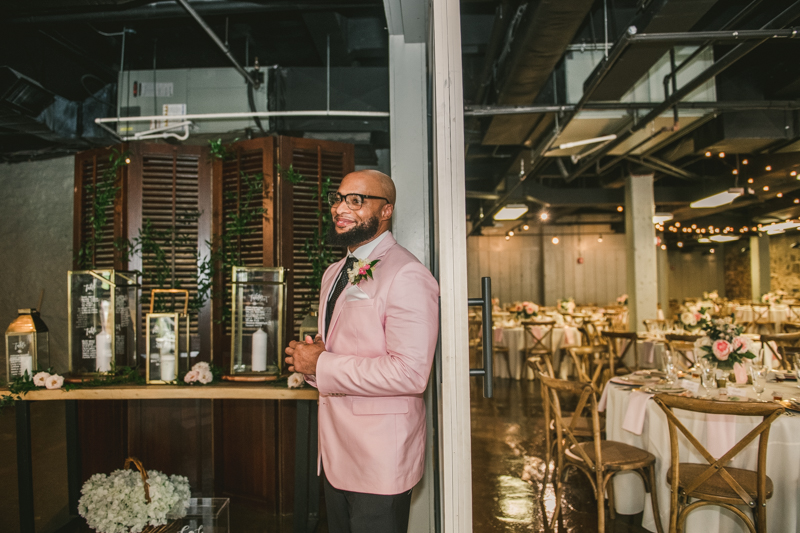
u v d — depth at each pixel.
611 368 5.39
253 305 2.50
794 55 4.60
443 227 1.40
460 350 1.38
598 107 4.46
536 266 15.10
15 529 2.63
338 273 1.75
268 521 2.84
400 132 2.39
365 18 4.50
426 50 2.41
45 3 3.12
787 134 5.37
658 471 2.65
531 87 4.30
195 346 3.09
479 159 8.61
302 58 5.10
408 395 1.41
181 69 4.64
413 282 1.43
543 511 3.01
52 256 5.04
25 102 4.04
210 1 3.46
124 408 3.03
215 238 3.16
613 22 4.16
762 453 2.11
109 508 2.00
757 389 2.63
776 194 8.97
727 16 4.10
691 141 6.43
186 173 3.18
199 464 3.09
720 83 5.06
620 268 14.94
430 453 2.15
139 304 2.70
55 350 4.97
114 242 3.04
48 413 4.78
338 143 3.25
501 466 3.75
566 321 8.66
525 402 5.75
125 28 4.39
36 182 5.12
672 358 3.01
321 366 1.43
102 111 4.69
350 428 1.47
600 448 2.65
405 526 1.50
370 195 1.59
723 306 10.70
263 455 2.99
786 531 2.33
